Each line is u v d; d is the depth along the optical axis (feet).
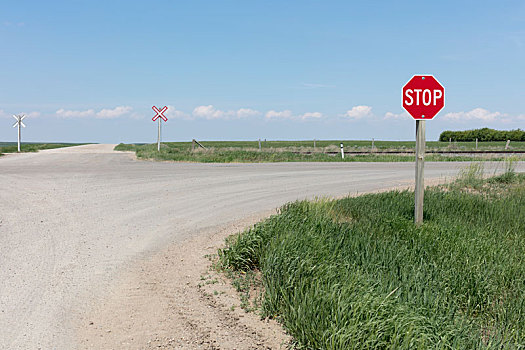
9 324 14.90
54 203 36.91
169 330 14.62
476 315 16.39
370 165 77.82
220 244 24.91
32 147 170.30
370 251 20.88
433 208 33.12
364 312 13.44
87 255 22.91
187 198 40.29
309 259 18.26
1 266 20.85
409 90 27.09
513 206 34.76
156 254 23.25
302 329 13.53
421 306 14.69
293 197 40.70
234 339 14.05
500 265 19.95
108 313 15.93
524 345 13.55
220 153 104.22
